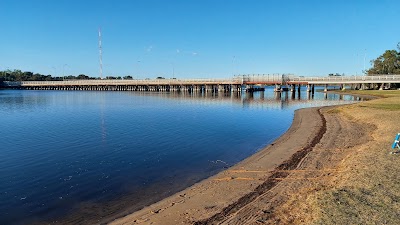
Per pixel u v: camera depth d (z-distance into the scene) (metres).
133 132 28.16
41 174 15.90
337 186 11.48
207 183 14.03
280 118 39.47
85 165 17.50
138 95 98.06
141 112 46.00
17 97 84.44
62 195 13.16
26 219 11.02
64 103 63.06
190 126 32.22
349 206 9.41
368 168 13.10
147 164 17.75
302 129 28.61
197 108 53.09
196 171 16.44
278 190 12.40
